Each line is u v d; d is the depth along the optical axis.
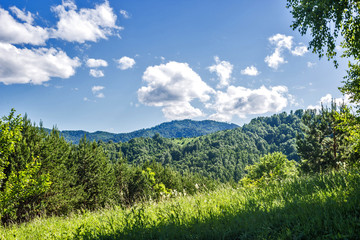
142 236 3.70
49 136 28.83
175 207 4.95
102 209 6.86
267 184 6.43
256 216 3.64
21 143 21.47
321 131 24.78
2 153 10.59
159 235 3.64
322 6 6.66
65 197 24.53
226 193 6.07
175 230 3.67
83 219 5.82
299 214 3.36
